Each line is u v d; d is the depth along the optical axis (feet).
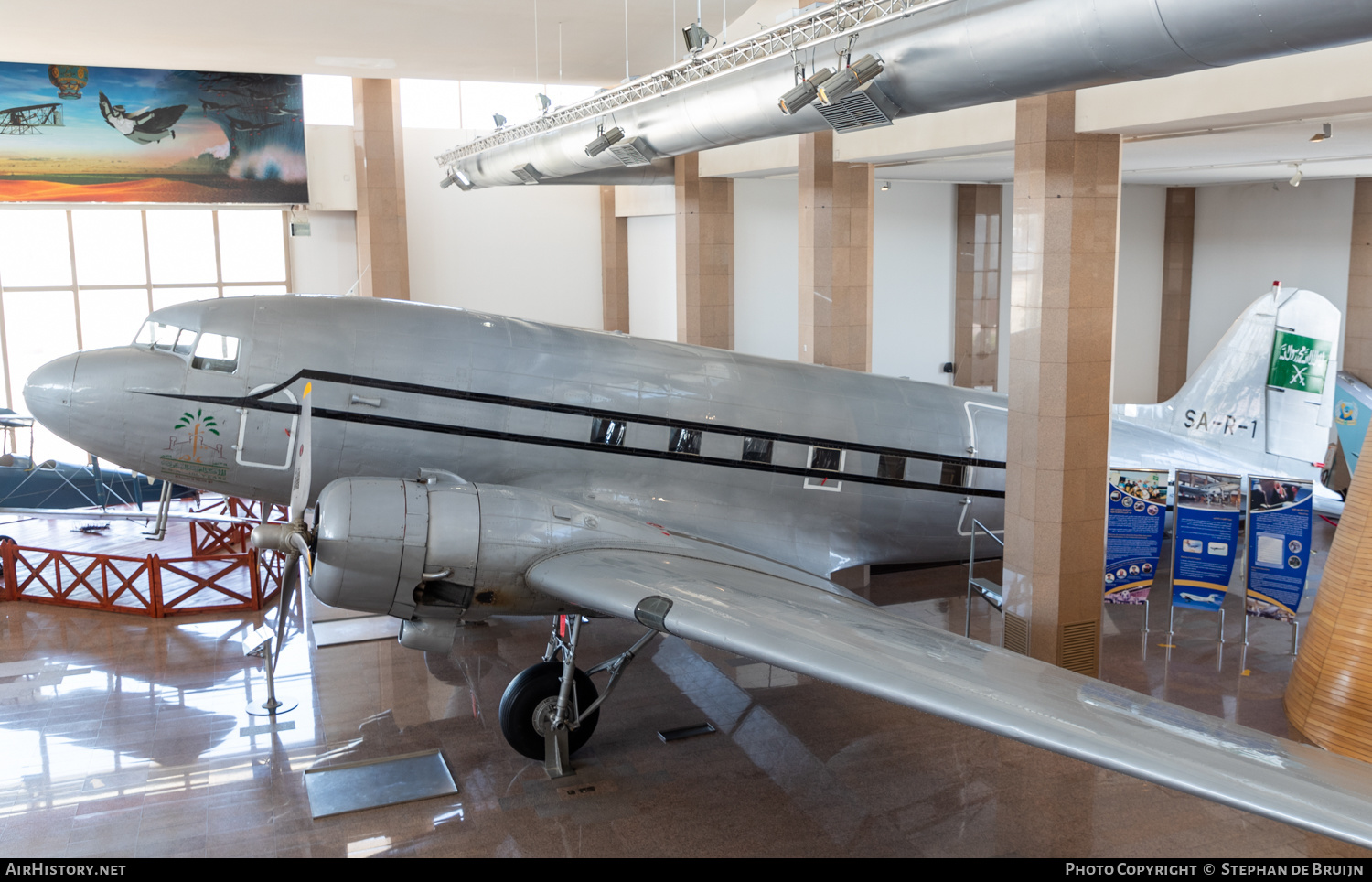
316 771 28.14
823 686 34.94
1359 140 35.91
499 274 74.90
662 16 44.16
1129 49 17.29
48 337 64.44
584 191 76.69
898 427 40.09
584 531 29.25
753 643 22.71
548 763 28.19
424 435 33.42
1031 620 33.17
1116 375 75.00
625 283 78.13
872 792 27.48
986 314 72.23
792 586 30.76
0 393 64.03
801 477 38.42
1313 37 15.02
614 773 28.45
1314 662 30.71
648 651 38.29
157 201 61.31
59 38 46.19
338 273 70.08
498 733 30.89
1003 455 41.78
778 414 38.01
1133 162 47.47
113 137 59.67
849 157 44.16
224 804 26.37
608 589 25.58
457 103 71.97
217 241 66.90
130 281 65.57
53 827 25.13
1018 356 32.71
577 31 46.39
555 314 77.46
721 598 25.91
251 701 32.99
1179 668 36.47
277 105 63.00
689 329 59.41
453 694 33.88
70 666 35.88
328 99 67.15
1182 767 17.29
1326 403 45.01
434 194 71.82
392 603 27.20
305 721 31.55
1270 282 67.67
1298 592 37.11
